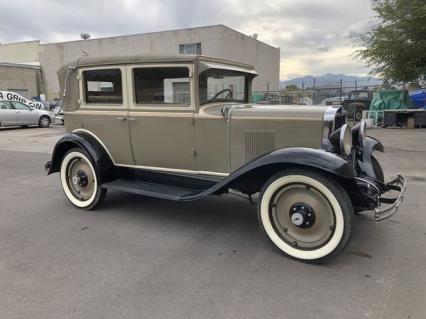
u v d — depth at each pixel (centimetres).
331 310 277
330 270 338
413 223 448
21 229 445
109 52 3497
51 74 3816
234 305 284
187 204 536
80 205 516
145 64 444
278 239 370
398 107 1664
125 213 499
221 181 390
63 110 531
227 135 418
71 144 518
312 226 352
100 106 491
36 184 675
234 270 339
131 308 281
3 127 1761
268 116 399
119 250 383
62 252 379
